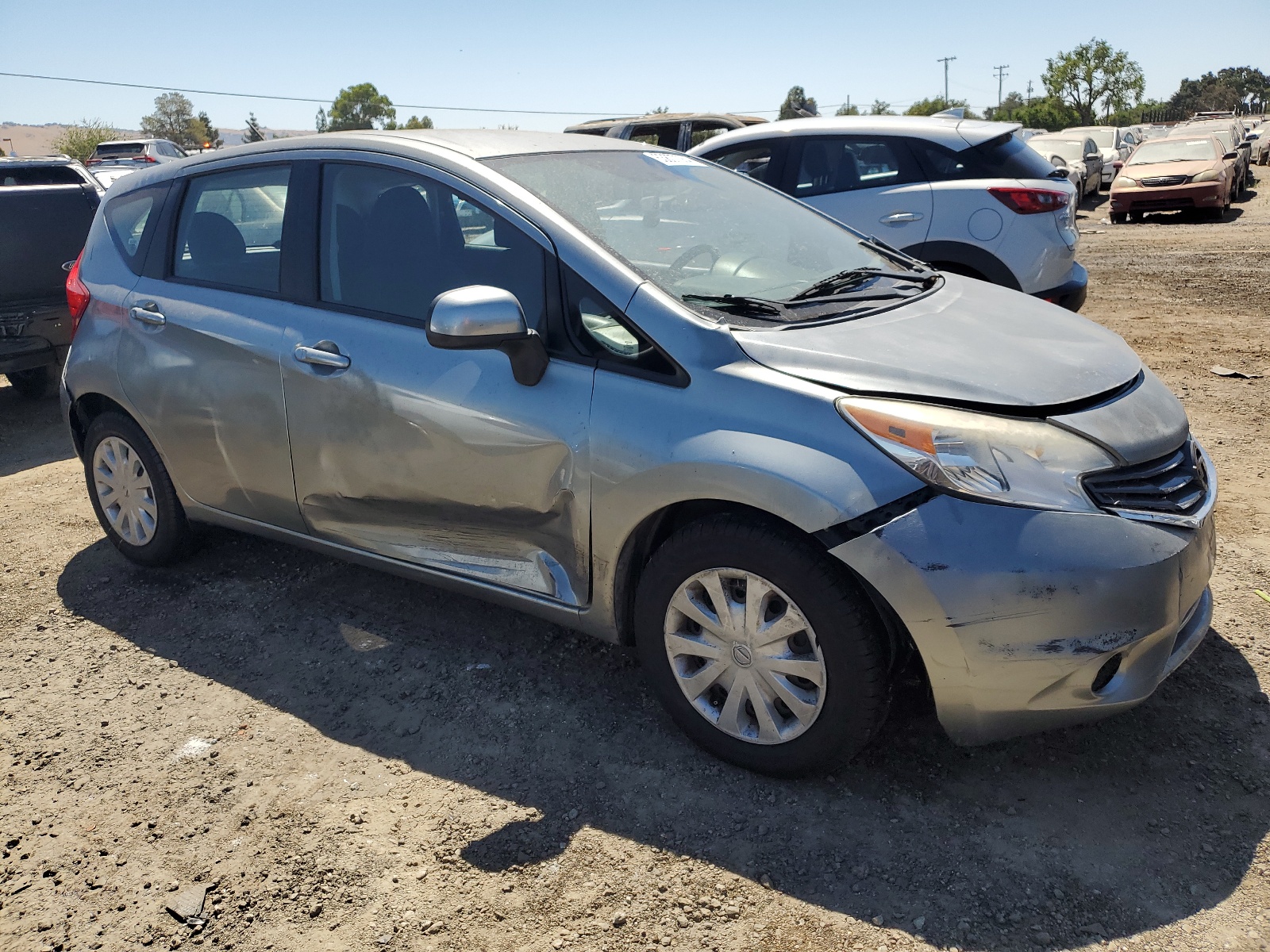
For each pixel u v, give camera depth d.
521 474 2.94
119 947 2.31
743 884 2.40
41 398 7.81
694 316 2.74
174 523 4.09
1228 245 13.49
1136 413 2.63
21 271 6.86
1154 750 2.82
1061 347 2.88
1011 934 2.22
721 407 2.61
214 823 2.70
